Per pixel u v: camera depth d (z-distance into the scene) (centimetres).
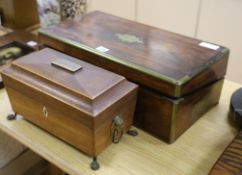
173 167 72
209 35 155
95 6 181
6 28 136
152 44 87
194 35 159
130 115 77
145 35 93
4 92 94
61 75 73
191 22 157
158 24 167
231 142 73
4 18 135
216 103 92
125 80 74
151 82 75
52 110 73
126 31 95
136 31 95
